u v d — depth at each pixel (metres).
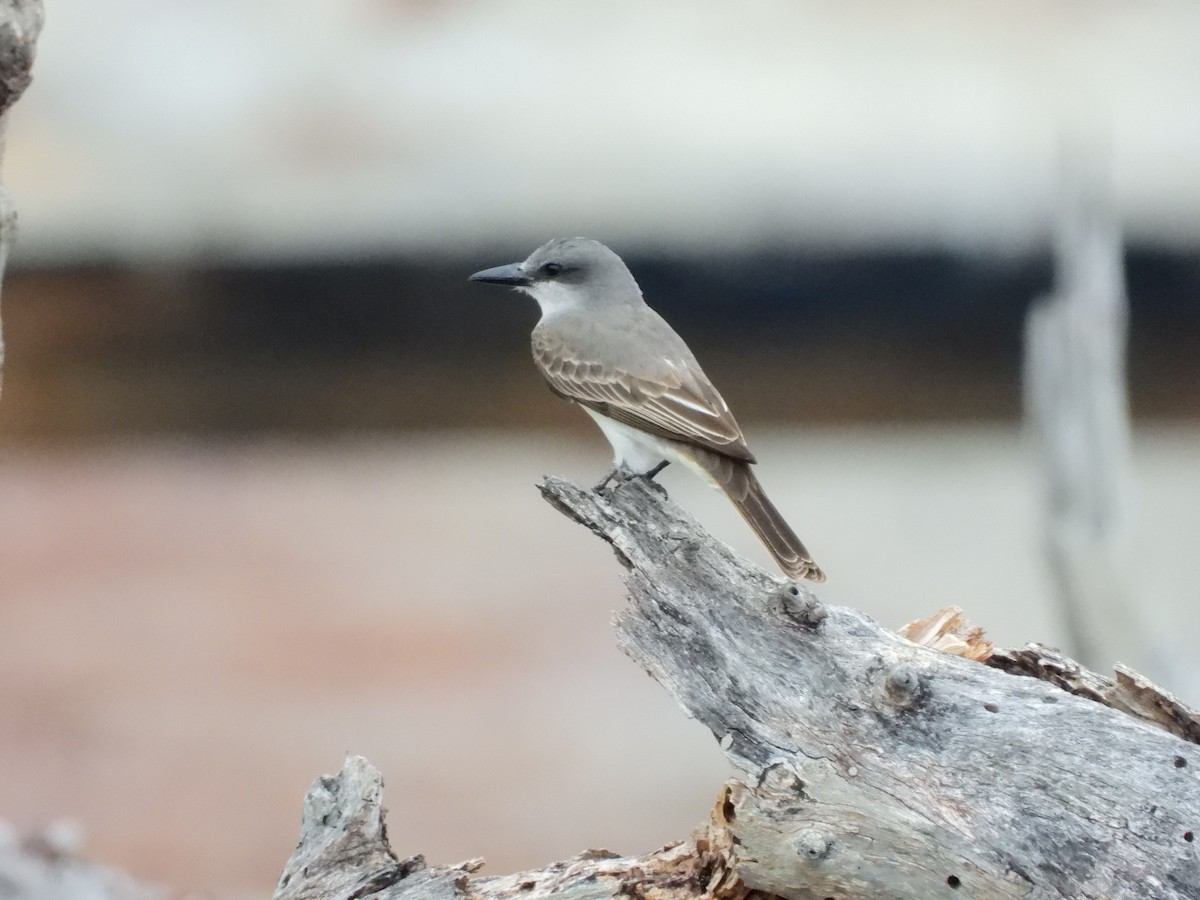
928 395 15.81
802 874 6.56
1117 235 12.50
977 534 15.73
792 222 14.41
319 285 14.63
